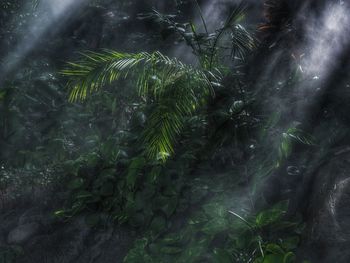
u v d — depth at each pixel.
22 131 8.62
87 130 8.63
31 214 7.14
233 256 5.34
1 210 7.36
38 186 7.43
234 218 5.81
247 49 7.51
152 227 6.42
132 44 11.08
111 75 5.99
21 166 8.12
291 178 6.18
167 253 6.00
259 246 5.13
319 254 5.11
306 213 5.64
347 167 5.78
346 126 6.59
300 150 6.63
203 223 6.04
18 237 6.90
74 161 7.31
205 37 7.49
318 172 5.91
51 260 6.60
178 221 6.49
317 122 6.87
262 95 7.47
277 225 5.46
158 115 5.84
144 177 6.72
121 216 6.66
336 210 5.35
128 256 6.06
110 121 8.62
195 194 6.54
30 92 9.49
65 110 8.95
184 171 6.82
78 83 6.01
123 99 8.85
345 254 4.94
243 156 6.73
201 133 7.02
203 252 5.68
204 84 6.30
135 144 7.36
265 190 6.10
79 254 6.60
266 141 6.69
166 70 6.01
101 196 6.91
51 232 6.93
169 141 5.84
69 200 7.12
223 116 6.71
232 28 7.16
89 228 6.78
